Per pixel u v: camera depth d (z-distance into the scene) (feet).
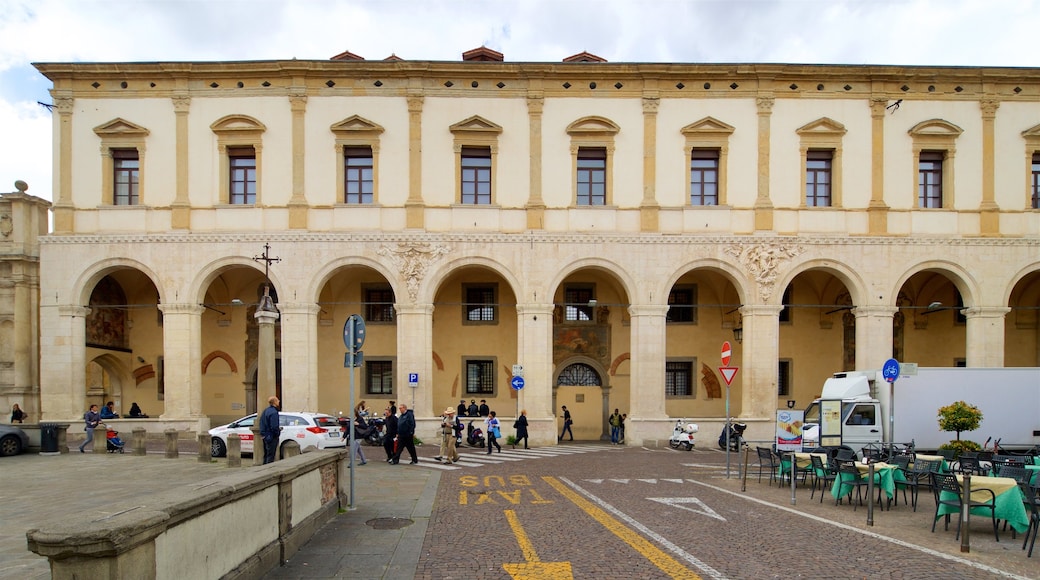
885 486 45.27
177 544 18.47
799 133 97.14
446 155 96.32
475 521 39.45
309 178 95.66
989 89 98.02
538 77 96.63
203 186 95.66
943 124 97.19
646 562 30.55
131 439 90.48
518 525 38.42
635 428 93.71
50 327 93.61
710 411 108.06
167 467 62.54
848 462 48.93
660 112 97.50
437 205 95.66
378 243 94.68
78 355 93.76
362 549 31.78
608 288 109.09
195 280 94.22
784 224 96.68
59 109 95.76
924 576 28.99
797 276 108.78
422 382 93.91
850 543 34.86
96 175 95.81
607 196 97.04
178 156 95.55
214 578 21.26
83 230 95.14
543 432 93.45
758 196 96.78
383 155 96.02
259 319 69.56
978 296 96.22
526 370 94.48
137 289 108.88
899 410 69.41
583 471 64.64
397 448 69.05
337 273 101.30
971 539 36.11
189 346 93.71
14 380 98.07
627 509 43.98
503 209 96.02
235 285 107.65
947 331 109.70
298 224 94.68
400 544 32.91
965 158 97.86
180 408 92.94
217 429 76.84
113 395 111.75
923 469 48.78
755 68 96.17
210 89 96.17
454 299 107.96
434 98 96.68
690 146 97.04
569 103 97.25
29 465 64.90
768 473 63.72
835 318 109.50
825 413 68.80
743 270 95.71
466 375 107.65
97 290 101.81
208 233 94.32
